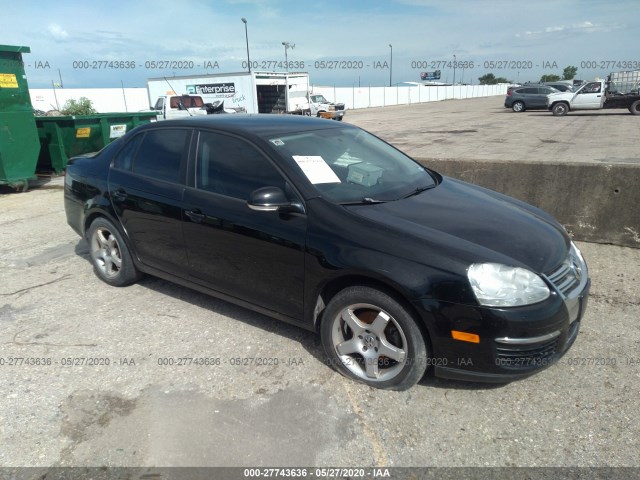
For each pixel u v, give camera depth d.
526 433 2.57
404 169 3.92
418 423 2.66
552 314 2.62
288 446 2.52
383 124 26.16
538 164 5.46
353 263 2.80
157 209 3.80
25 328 3.76
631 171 5.00
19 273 4.88
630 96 24.20
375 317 2.92
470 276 2.58
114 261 4.41
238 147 3.48
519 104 30.80
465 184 4.04
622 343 3.37
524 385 2.96
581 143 14.91
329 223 2.96
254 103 25.55
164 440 2.57
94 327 3.75
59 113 21.05
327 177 3.30
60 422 2.72
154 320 3.84
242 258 3.35
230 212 3.35
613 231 5.20
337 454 2.46
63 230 6.39
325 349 3.10
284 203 3.03
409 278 2.65
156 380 3.08
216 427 2.66
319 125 3.98
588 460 2.39
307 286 3.06
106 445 2.55
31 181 9.65
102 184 4.28
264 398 2.89
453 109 40.94
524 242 2.89
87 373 3.16
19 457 2.47
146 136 4.11
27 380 3.10
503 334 2.55
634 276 4.43
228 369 3.18
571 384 2.95
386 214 3.03
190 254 3.70
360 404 2.82
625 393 2.85
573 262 3.06
